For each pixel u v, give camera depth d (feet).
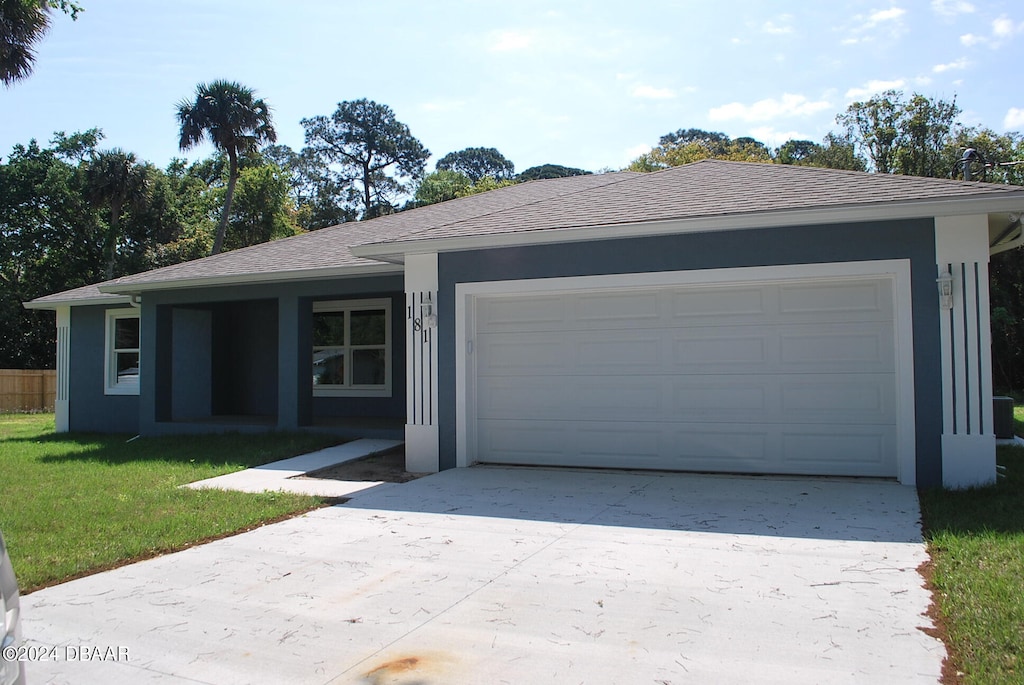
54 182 107.04
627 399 29.84
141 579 17.33
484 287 30.91
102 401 52.60
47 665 12.67
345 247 44.62
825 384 27.02
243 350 51.96
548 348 31.07
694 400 28.84
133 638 13.79
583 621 14.02
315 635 13.74
